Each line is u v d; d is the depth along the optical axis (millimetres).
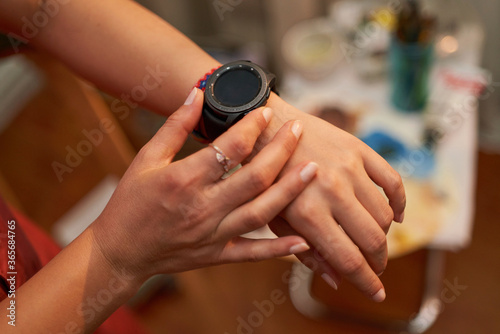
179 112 449
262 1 994
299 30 818
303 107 734
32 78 1102
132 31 508
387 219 464
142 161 441
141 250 437
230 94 479
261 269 977
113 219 435
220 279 985
